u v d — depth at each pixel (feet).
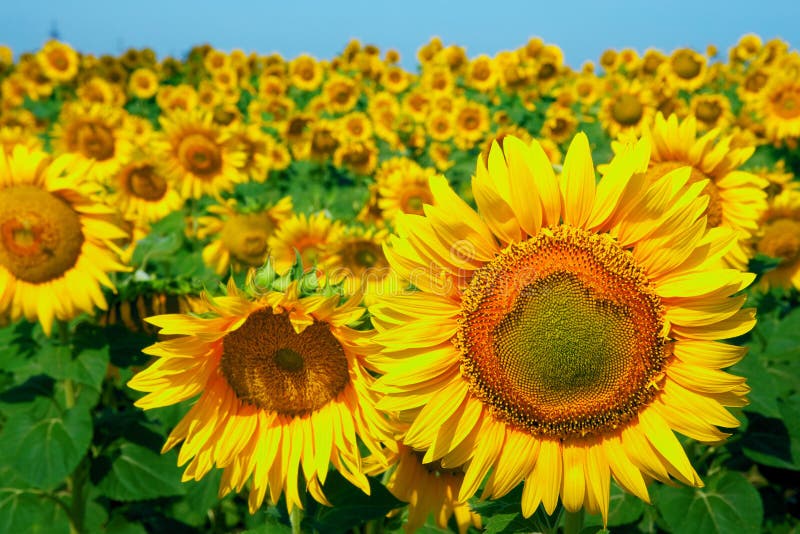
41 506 14.88
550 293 8.22
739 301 8.00
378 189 26.40
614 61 74.02
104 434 14.90
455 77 66.49
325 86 56.49
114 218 15.48
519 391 8.36
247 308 8.71
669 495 13.35
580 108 54.80
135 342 14.14
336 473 10.36
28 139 23.21
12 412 14.32
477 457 8.45
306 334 9.50
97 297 14.21
